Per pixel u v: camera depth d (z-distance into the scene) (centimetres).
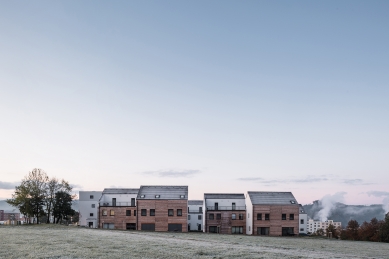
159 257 2716
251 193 9119
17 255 2645
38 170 9206
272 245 4362
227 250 3353
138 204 8544
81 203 10688
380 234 9156
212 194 9800
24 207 8788
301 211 11931
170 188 8981
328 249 4172
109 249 3133
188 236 5809
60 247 3191
